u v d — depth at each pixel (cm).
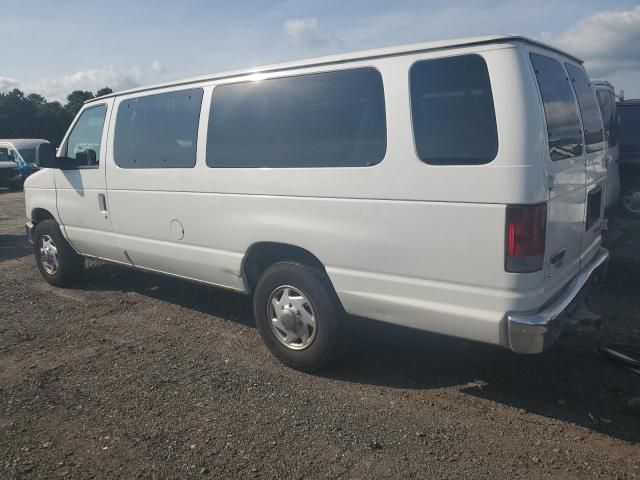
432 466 299
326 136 377
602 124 460
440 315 337
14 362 447
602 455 306
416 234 339
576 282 368
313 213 384
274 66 407
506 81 305
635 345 446
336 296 392
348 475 294
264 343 443
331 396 378
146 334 501
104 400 381
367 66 358
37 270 745
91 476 301
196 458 313
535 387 384
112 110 541
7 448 328
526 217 302
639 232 868
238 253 438
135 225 524
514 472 293
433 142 329
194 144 459
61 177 599
